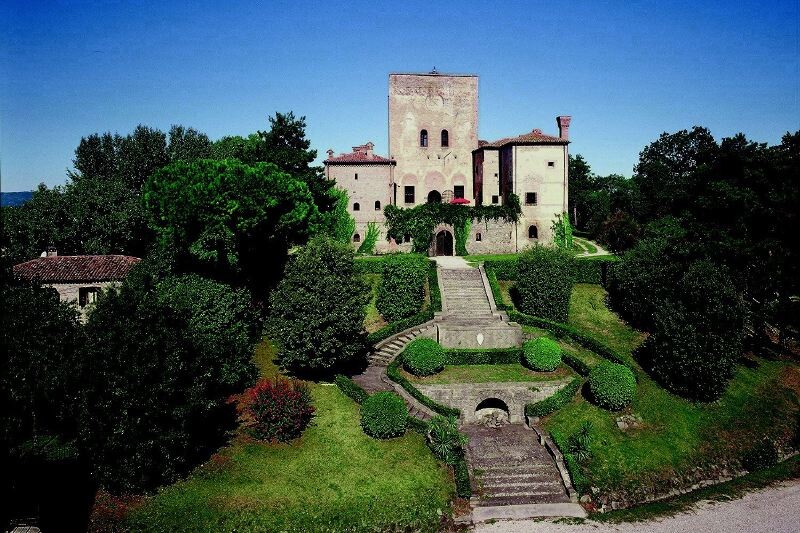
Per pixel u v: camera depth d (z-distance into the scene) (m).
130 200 54.94
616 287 40.72
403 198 61.50
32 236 50.69
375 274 42.69
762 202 35.88
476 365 32.41
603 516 22.70
